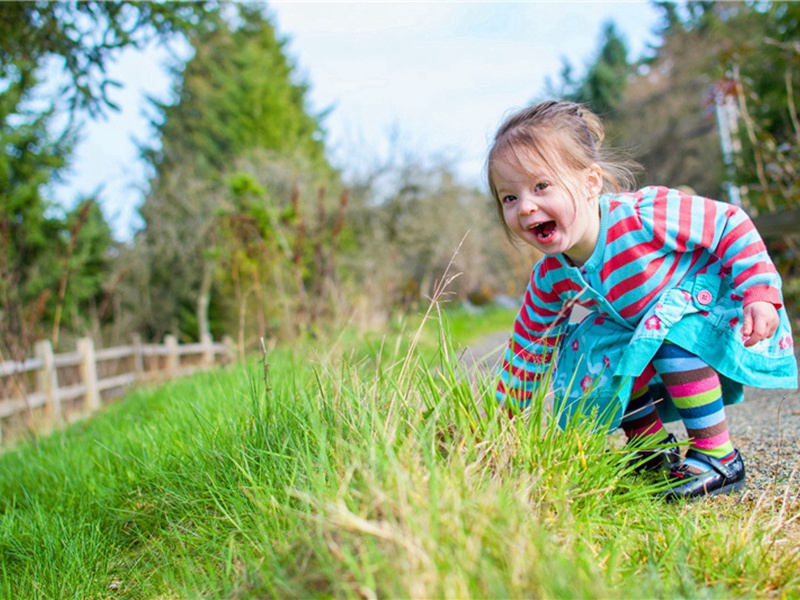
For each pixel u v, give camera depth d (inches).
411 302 255.1
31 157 578.2
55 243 715.4
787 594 60.7
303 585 58.2
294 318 329.4
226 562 73.4
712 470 86.8
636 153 105.3
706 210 89.8
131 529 98.0
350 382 90.3
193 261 839.1
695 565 65.1
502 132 91.4
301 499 69.8
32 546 99.7
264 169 831.1
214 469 92.2
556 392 98.1
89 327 745.0
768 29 458.3
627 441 99.6
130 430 146.9
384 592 51.4
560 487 72.4
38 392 359.3
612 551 65.2
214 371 204.7
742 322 86.4
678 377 88.5
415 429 72.8
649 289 91.1
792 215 239.6
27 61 229.1
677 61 1136.2
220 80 1018.7
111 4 215.9
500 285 842.8
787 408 133.9
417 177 863.1
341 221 370.0
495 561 53.8
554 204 88.4
